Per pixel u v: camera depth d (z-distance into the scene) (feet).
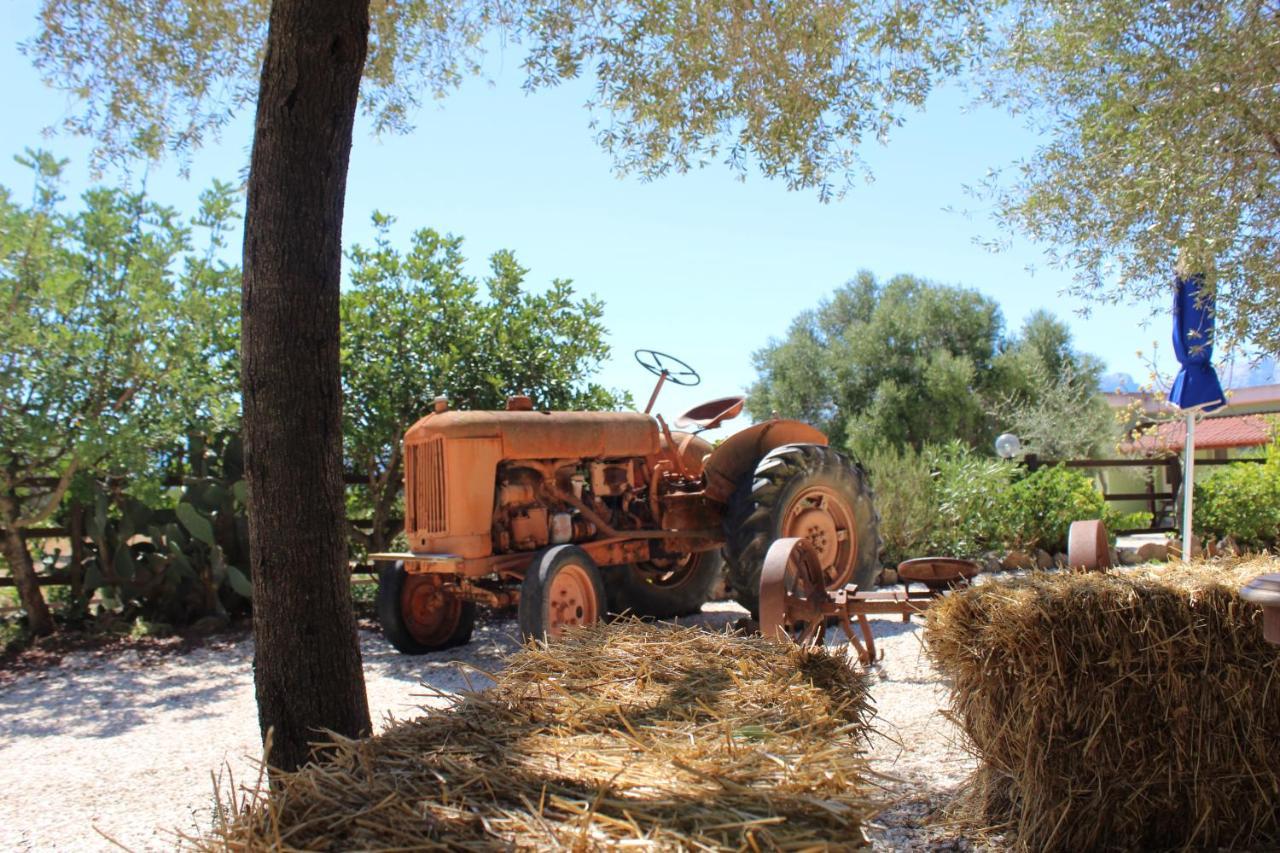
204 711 17.04
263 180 9.10
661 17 17.13
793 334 84.28
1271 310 15.08
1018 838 9.89
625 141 18.13
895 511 30.76
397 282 28.30
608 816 4.80
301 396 9.07
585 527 20.90
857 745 7.11
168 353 24.29
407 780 5.37
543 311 29.76
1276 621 7.00
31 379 22.43
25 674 20.54
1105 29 16.62
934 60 16.85
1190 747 9.62
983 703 10.11
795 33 16.31
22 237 22.53
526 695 7.34
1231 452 61.57
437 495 19.44
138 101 16.85
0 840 10.78
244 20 17.16
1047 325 78.64
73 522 25.08
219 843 4.68
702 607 26.32
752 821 4.60
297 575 9.04
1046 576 10.58
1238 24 15.58
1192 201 15.01
